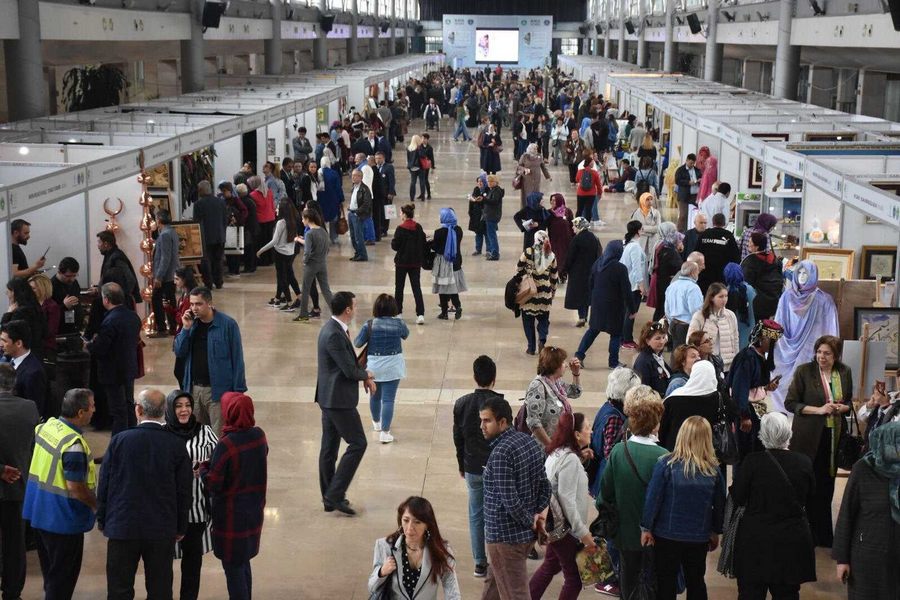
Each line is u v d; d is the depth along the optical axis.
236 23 32.31
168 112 19.09
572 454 6.07
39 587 6.96
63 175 10.44
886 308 8.52
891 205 8.82
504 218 21.86
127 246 12.59
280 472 8.89
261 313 14.14
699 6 38.81
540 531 5.84
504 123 41.81
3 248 9.15
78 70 26.73
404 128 35.34
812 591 6.95
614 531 6.04
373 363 9.39
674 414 6.88
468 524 7.88
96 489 6.50
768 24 28.28
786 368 9.16
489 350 12.57
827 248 10.46
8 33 16.95
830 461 7.44
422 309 13.72
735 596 6.89
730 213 15.80
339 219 17.97
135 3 22.98
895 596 5.85
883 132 15.15
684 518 5.84
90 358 9.46
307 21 43.38
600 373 11.66
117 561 6.01
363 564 7.27
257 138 19.50
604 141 26.66
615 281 11.45
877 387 7.32
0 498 6.57
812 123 16.38
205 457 6.61
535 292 12.10
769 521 5.96
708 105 20.00
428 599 5.14
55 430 6.34
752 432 7.68
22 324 7.31
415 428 9.95
